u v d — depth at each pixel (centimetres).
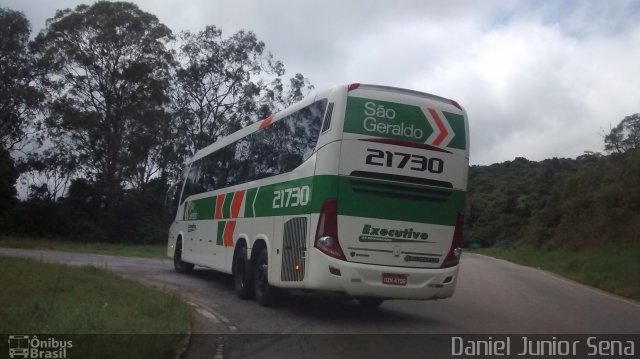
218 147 1578
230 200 1395
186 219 1791
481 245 7256
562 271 2902
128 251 3105
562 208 4372
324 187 960
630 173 3647
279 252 1081
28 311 768
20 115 4053
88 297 946
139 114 4131
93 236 4219
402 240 983
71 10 4106
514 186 7575
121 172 4359
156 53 4203
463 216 1027
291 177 1075
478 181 8538
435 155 1009
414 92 1027
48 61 4003
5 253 2173
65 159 4206
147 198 4481
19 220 4081
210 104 4569
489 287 1847
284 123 1147
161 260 2470
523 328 1046
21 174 4209
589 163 4731
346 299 1247
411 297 982
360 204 963
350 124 970
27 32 4088
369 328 967
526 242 5075
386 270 966
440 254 1005
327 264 946
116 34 4034
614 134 4859
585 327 1105
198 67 4431
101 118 4109
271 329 928
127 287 1134
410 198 990
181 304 1003
